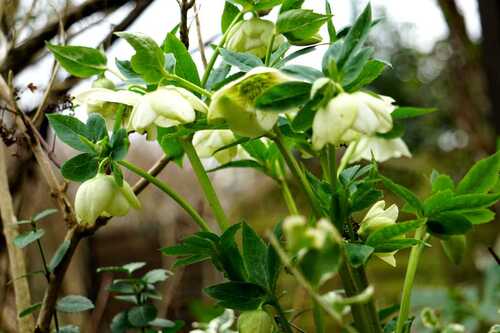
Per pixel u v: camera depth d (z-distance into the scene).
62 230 1.33
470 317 1.15
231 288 0.64
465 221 0.66
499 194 0.64
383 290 2.10
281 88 0.58
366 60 0.58
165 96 0.62
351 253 0.60
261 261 0.65
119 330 0.81
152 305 0.81
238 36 0.70
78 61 0.68
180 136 0.70
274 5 0.70
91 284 1.38
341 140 0.61
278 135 0.62
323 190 0.65
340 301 0.52
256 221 2.32
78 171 0.66
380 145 0.79
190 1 0.75
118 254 2.09
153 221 2.01
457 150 2.31
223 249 0.66
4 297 1.00
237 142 0.66
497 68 1.43
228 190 2.43
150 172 0.77
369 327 0.63
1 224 1.00
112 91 0.64
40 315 0.75
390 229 0.61
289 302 1.64
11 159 1.02
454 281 2.12
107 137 0.65
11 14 1.02
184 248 0.66
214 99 0.60
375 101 0.58
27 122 0.78
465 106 1.82
